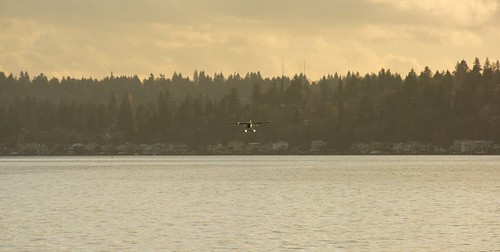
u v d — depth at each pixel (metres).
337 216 163.62
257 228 146.00
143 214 168.75
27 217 163.75
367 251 123.50
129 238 135.25
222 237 136.00
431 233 139.75
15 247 127.25
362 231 142.00
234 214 168.00
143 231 142.88
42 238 135.38
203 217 162.62
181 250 124.38
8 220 158.62
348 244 129.12
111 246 127.88
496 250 123.94
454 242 130.62
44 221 156.88
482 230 142.75
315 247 126.62
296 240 132.75
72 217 163.62
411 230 143.00
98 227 148.00
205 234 139.25
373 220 157.00
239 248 125.94
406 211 173.00
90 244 129.62
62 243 130.50
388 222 153.75
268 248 125.81
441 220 156.62
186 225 150.38
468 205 186.38
